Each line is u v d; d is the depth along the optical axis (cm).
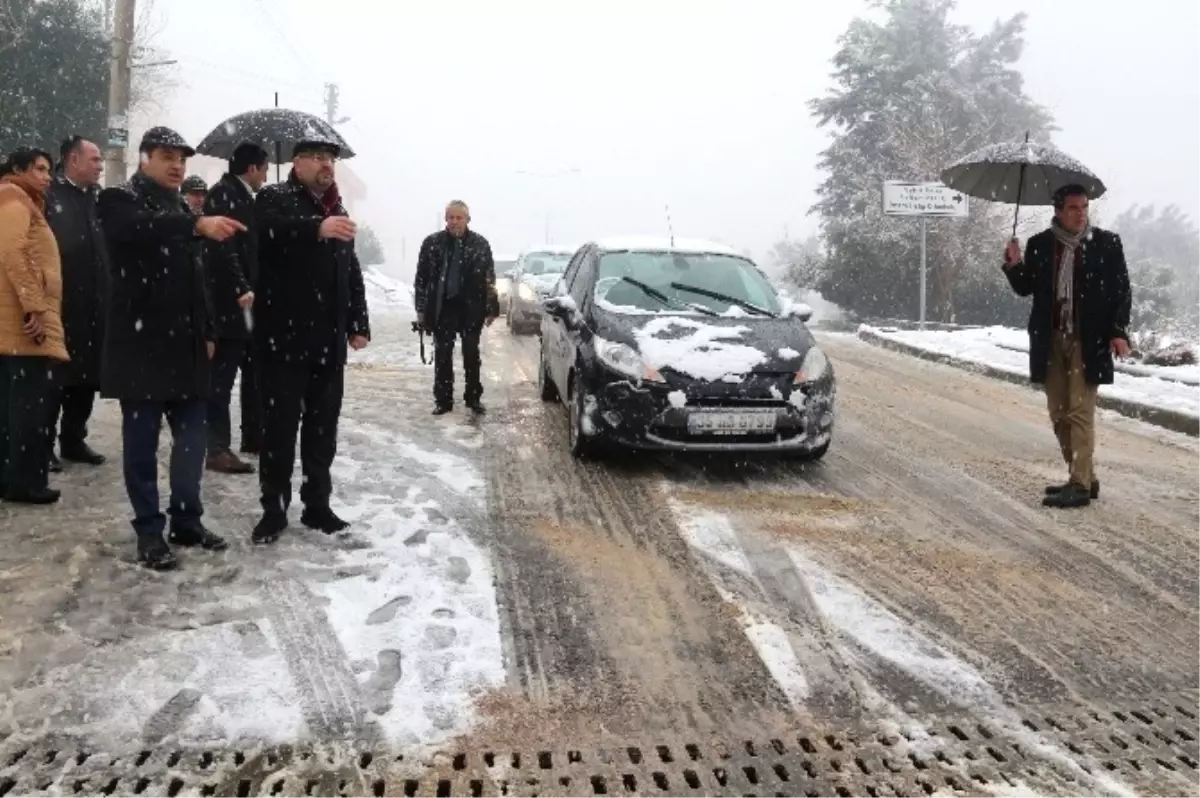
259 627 398
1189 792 321
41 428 523
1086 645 423
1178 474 709
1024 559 522
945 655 409
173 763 315
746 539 535
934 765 332
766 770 327
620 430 627
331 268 467
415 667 376
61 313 560
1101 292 594
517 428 781
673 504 591
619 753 332
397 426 773
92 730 327
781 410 627
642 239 816
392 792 306
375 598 430
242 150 539
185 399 448
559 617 430
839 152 3331
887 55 3278
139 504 447
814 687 379
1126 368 1106
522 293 1472
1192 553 538
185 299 441
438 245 812
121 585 429
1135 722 364
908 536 552
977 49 3516
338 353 477
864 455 739
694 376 623
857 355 1369
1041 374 619
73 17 1842
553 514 563
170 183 440
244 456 647
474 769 320
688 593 461
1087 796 317
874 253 2723
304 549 480
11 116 1741
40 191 508
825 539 541
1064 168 591
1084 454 612
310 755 321
